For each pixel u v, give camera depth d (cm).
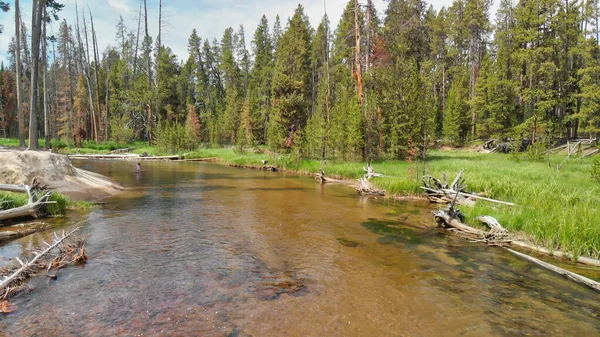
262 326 471
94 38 6316
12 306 513
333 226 1057
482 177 1747
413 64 3069
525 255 788
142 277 627
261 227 1020
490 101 4197
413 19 3734
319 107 3344
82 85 6138
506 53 4041
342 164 2816
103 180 1819
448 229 1042
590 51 3334
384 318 506
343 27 4097
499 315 524
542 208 1048
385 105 3014
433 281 650
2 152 1376
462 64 5819
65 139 5238
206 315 496
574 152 3011
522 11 3441
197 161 4034
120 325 464
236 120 5584
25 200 1084
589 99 3462
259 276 649
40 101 6425
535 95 3300
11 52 6688
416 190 1670
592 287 621
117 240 853
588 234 810
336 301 556
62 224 999
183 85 7606
